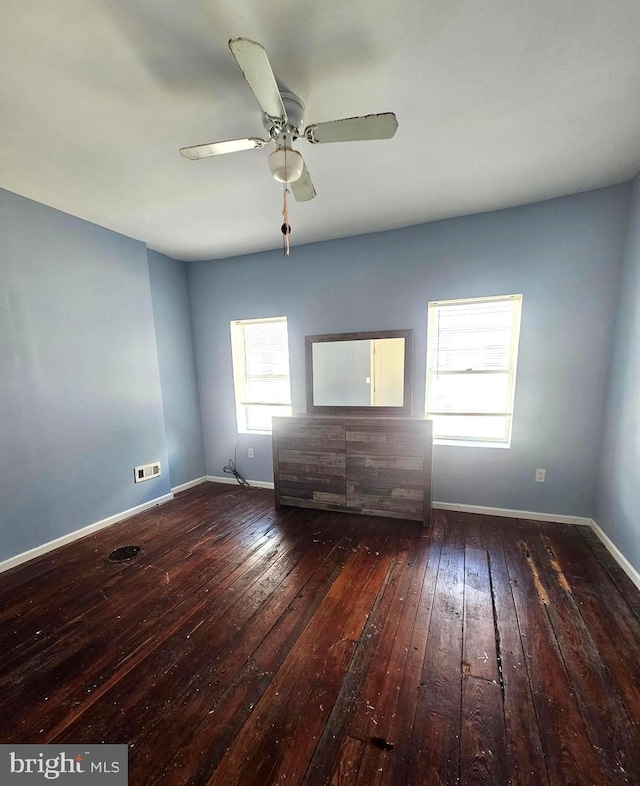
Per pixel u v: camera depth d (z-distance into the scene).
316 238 3.24
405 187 2.32
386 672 1.48
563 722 1.26
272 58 1.30
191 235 3.10
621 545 2.25
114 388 3.03
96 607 1.94
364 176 2.18
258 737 1.23
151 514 3.20
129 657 1.60
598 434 2.64
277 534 2.75
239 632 1.73
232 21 1.15
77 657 1.61
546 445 2.78
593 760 1.14
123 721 1.30
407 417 2.99
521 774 1.10
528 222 2.65
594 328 2.57
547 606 1.86
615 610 1.82
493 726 1.25
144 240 3.21
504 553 2.38
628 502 2.18
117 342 3.05
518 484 2.89
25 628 1.79
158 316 3.57
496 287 2.79
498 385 2.93
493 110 1.61
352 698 1.37
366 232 3.11
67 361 2.68
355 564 2.29
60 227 2.60
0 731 1.28
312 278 3.39
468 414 3.04
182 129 1.69
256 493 3.69
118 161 1.94
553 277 2.63
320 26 1.18
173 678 1.48
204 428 4.11
